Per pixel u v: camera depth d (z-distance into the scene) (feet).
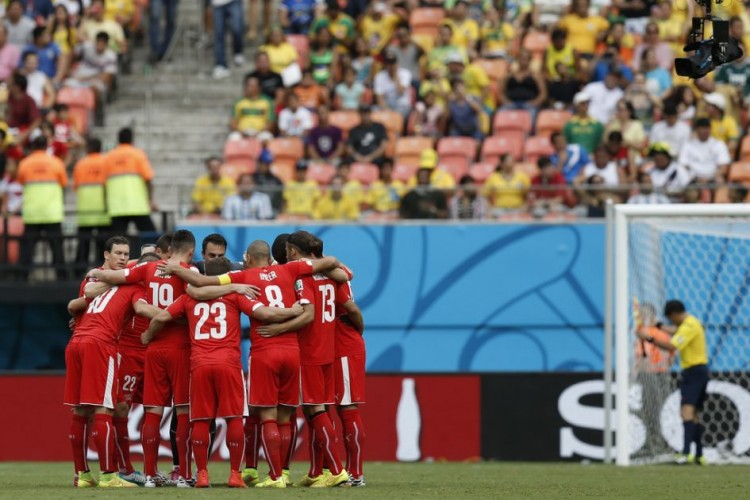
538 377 201.77
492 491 123.95
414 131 249.14
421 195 223.30
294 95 250.37
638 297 202.18
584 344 222.07
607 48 257.55
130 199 215.31
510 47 273.33
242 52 279.08
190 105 270.26
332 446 128.26
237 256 219.20
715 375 205.05
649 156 232.32
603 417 199.82
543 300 222.28
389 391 203.31
